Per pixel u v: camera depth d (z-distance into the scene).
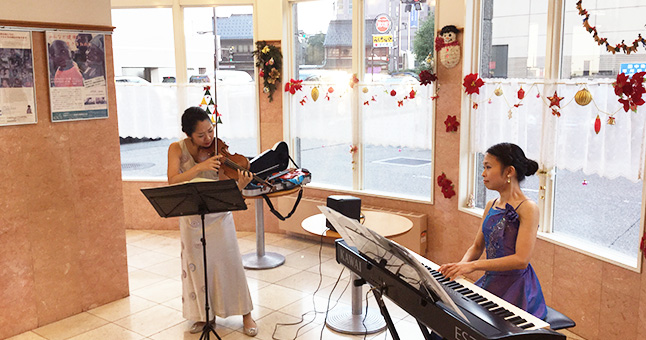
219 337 3.64
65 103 4.07
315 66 5.96
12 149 3.82
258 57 6.00
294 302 4.51
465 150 4.91
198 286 3.89
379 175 5.71
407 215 5.21
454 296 2.51
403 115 5.34
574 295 3.87
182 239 3.89
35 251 4.02
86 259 4.34
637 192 3.51
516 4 4.30
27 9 3.79
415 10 5.20
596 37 3.61
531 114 4.13
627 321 3.49
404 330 4.00
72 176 4.18
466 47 4.71
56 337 3.95
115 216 4.51
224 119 6.26
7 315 3.91
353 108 5.67
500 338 2.10
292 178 4.91
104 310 4.39
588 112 3.70
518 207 2.86
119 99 6.35
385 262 2.69
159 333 4.01
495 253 2.92
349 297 4.60
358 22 5.55
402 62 5.37
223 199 3.26
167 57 6.30
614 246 3.69
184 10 6.22
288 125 6.16
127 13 6.24
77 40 4.10
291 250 5.82
